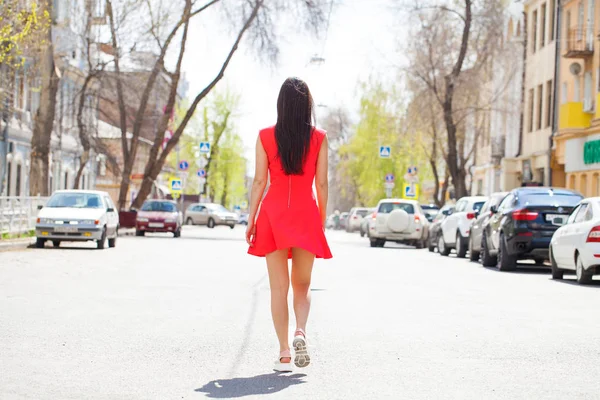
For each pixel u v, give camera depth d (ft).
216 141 321.11
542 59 169.58
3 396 22.18
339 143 350.84
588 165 140.87
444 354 29.76
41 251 88.22
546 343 32.37
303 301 26.40
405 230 131.44
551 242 69.82
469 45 159.53
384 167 257.75
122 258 81.66
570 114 143.95
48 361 27.37
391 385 24.32
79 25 152.76
